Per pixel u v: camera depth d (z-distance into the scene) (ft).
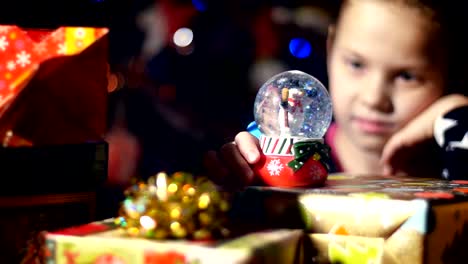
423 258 2.39
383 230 2.46
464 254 2.64
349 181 3.28
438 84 4.82
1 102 2.57
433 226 2.40
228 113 5.58
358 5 4.98
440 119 4.36
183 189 2.43
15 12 4.23
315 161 2.98
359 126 5.06
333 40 5.21
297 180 2.92
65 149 2.64
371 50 4.91
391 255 2.43
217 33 5.48
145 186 2.49
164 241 2.26
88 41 2.77
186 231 2.29
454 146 4.08
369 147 5.05
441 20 4.75
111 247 2.25
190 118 5.62
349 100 5.10
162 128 5.65
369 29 4.91
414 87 4.85
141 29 5.57
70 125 2.68
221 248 2.13
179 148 5.63
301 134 3.17
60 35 2.76
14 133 2.52
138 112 5.67
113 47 5.56
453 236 2.55
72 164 2.66
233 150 3.13
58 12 4.55
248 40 5.46
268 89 3.25
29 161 2.55
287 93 3.11
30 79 2.62
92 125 2.74
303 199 2.62
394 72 4.87
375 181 3.28
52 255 2.33
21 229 2.53
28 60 2.68
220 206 2.42
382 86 4.91
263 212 2.71
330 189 2.81
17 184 2.52
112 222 2.62
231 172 3.10
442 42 4.77
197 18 5.51
